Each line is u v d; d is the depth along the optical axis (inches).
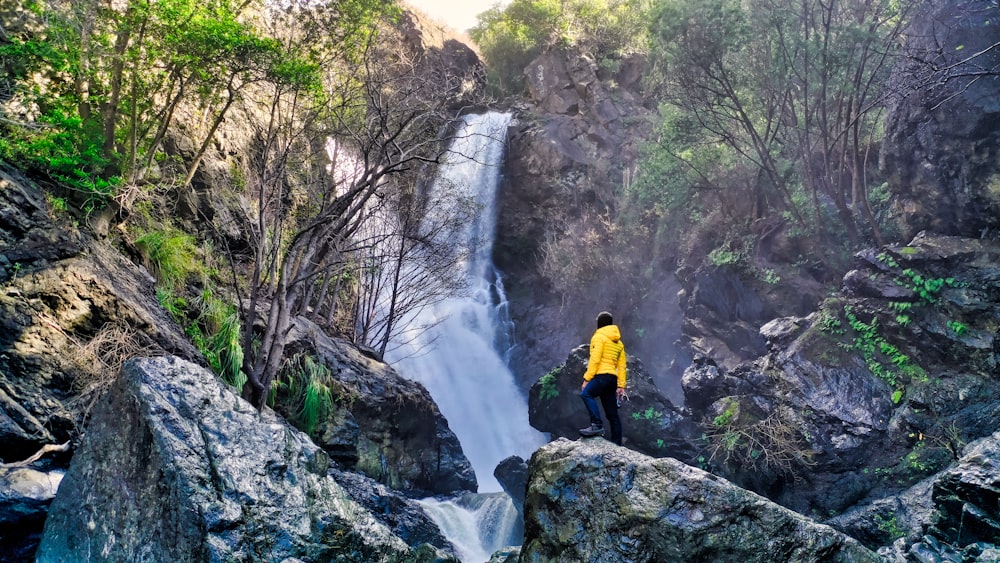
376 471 586.2
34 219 414.6
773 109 726.5
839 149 748.0
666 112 836.0
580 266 1023.0
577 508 271.6
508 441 995.9
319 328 661.9
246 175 704.4
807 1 710.5
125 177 522.9
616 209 1090.1
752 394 616.7
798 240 727.7
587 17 1423.5
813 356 608.1
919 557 399.9
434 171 748.0
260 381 450.3
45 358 377.1
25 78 492.1
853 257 680.4
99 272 440.5
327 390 547.5
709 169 804.6
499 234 1251.8
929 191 627.5
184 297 543.8
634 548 256.5
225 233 647.8
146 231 557.6
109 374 395.9
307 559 264.4
